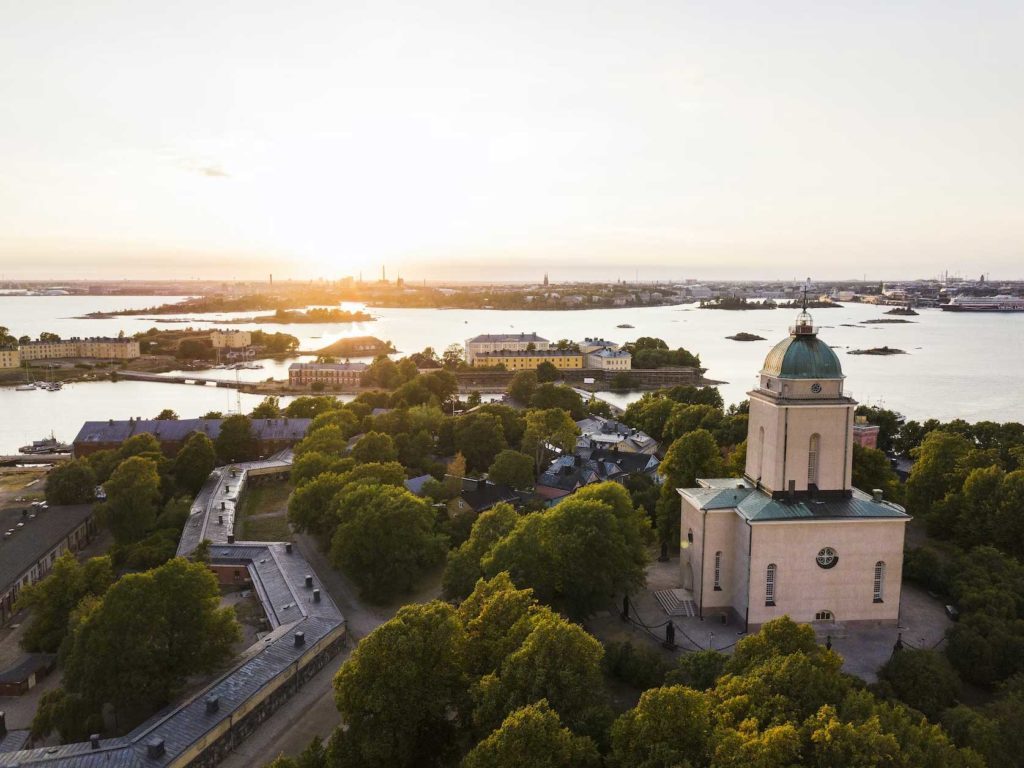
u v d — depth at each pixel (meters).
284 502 161.88
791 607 88.50
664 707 55.56
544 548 92.94
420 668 68.19
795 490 89.94
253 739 77.00
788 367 88.75
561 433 185.38
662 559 113.69
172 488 162.62
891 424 189.62
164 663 80.38
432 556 114.06
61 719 76.50
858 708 58.16
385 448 165.75
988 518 110.56
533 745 54.22
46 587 104.31
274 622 97.75
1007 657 79.00
